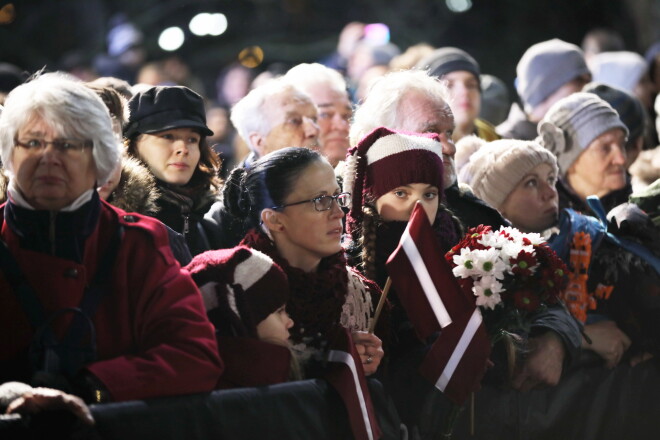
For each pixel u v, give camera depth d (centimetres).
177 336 773
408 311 948
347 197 1038
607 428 1157
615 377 1164
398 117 1154
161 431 735
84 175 772
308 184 928
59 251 765
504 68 3359
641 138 1528
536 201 1194
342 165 1171
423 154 1020
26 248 763
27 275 759
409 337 1016
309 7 3478
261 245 938
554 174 1213
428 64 1706
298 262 941
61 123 761
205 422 759
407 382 1008
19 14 3038
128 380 738
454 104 1658
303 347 908
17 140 765
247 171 959
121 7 3247
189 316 783
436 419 1011
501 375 1049
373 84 1205
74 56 2803
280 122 1270
